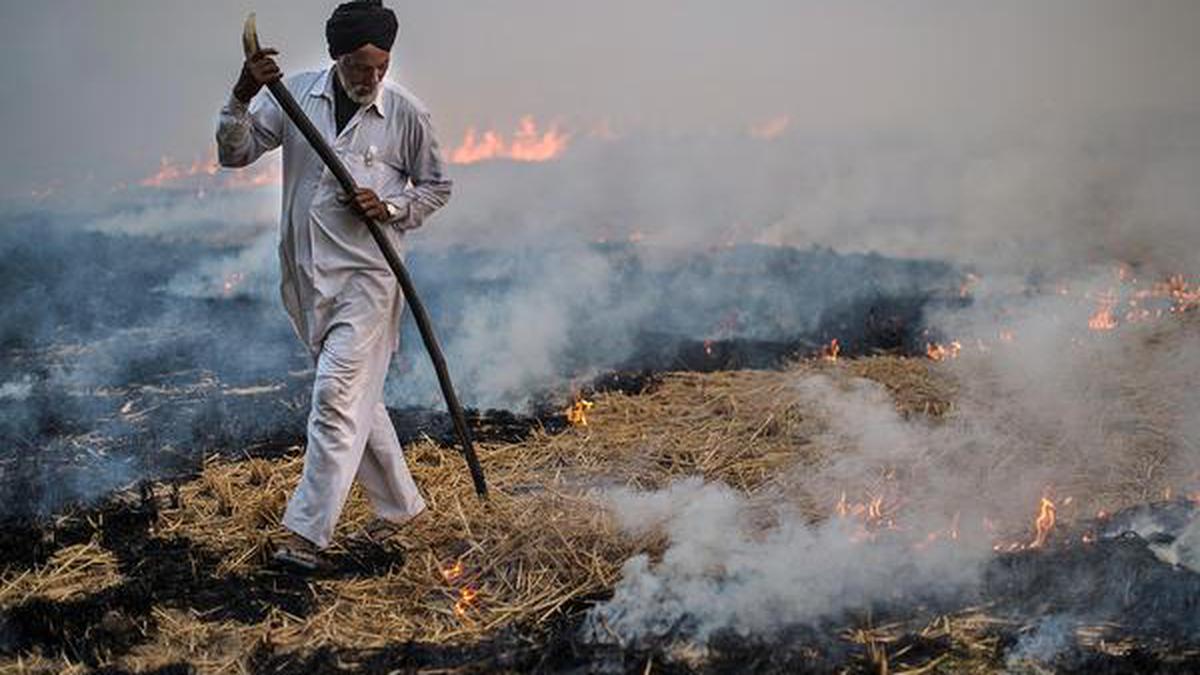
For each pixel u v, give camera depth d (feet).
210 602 15.92
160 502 18.88
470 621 15.49
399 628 15.37
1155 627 14.98
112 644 14.80
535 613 15.66
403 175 17.31
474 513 18.28
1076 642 14.69
